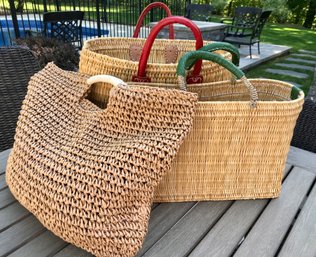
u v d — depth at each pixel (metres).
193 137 0.73
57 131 0.69
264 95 0.87
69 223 0.59
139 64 0.79
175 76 0.80
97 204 0.58
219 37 4.40
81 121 0.68
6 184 0.84
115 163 0.59
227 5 10.39
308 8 9.55
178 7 5.57
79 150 0.63
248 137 0.74
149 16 5.15
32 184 0.64
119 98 0.64
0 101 1.18
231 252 0.67
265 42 6.32
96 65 0.84
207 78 0.88
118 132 0.64
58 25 3.36
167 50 1.11
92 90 0.80
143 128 0.63
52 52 2.67
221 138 0.74
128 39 1.15
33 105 0.75
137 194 0.60
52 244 0.66
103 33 5.24
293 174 0.96
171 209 0.78
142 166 0.59
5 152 1.01
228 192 0.81
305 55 5.36
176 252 0.66
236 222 0.75
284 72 4.21
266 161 0.78
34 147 0.68
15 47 1.23
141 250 0.66
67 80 0.77
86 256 0.64
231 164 0.77
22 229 0.70
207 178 0.78
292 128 0.76
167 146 0.60
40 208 0.62
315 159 1.06
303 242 0.70
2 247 0.65
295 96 0.81
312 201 0.84
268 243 0.70
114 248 0.58
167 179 0.78
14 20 3.27
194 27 0.79
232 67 0.73
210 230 0.73
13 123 1.22
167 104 0.63
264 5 9.59
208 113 0.70
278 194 0.83
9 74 1.20
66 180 0.60
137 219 0.60
